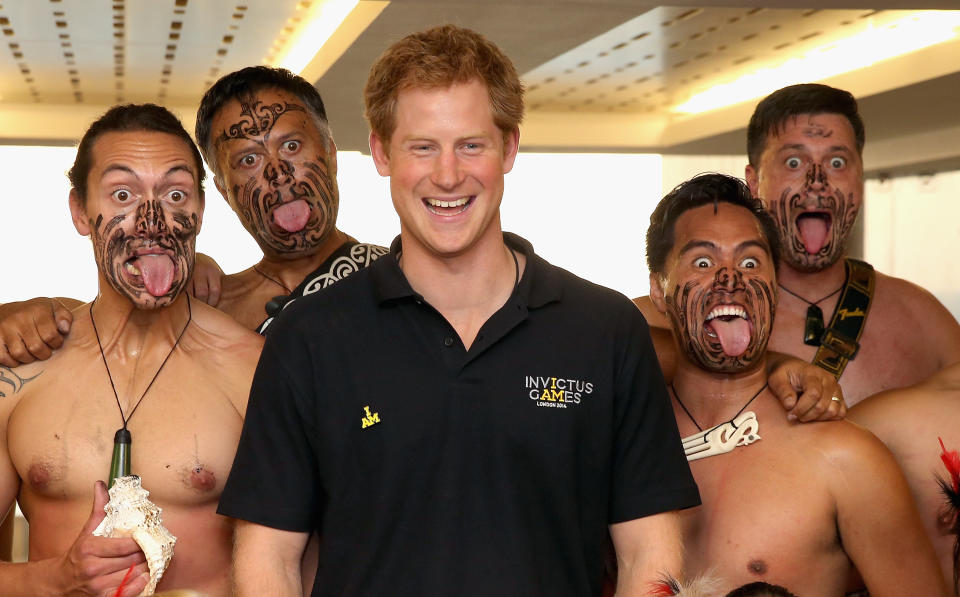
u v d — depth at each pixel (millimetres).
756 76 6766
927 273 7309
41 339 2006
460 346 1658
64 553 1900
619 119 8398
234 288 2604
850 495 1898
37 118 7285
